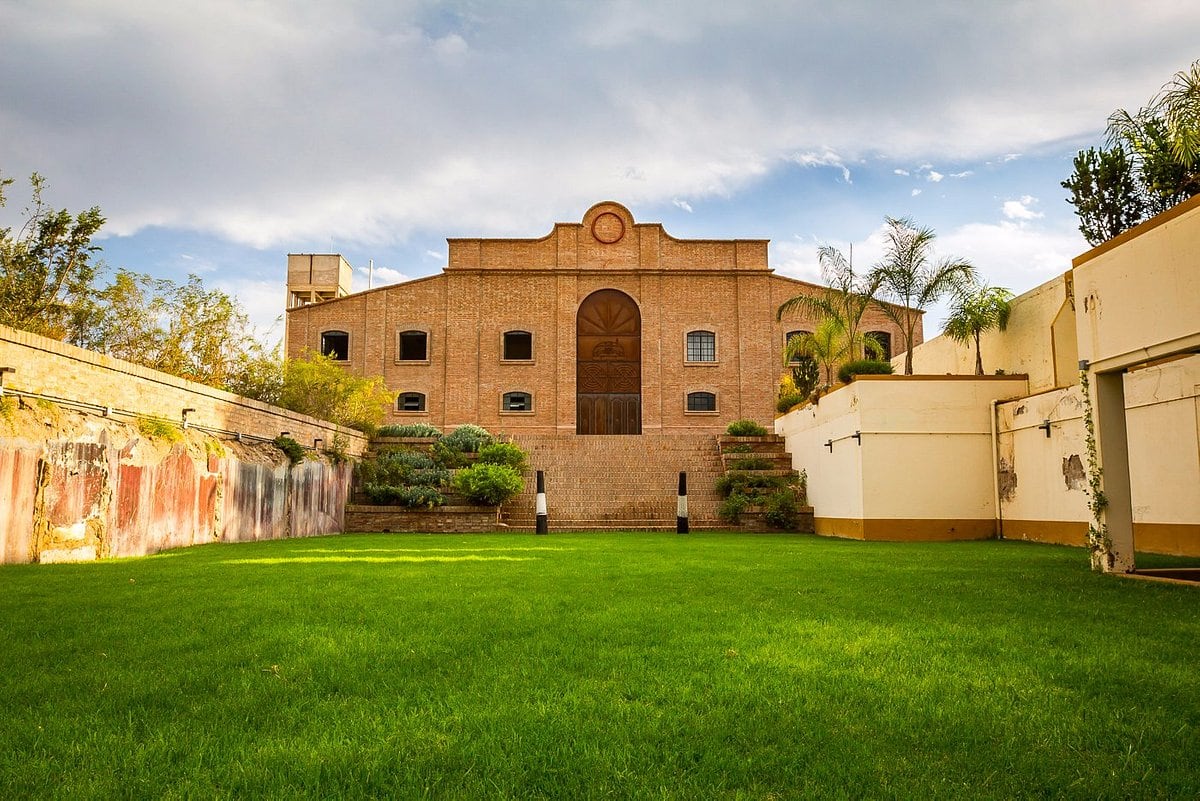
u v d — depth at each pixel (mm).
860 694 3312
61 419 9742
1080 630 4824
